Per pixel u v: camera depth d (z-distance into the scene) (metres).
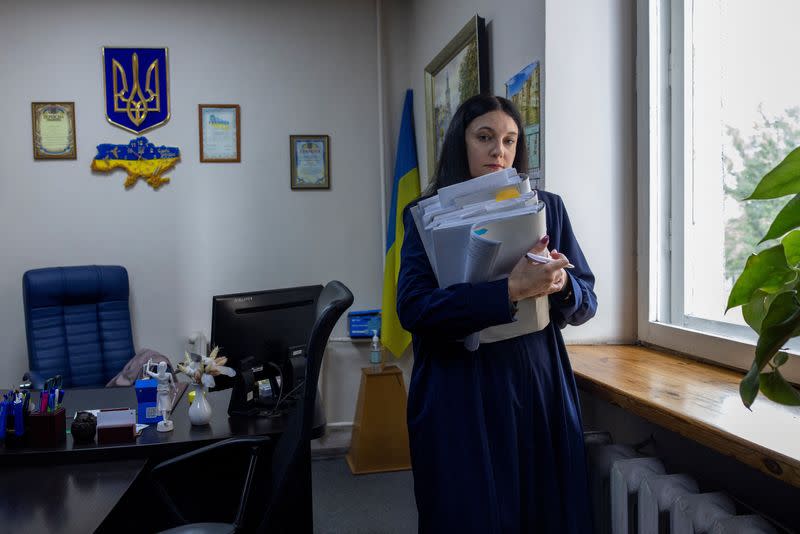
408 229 1.43
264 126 3.80
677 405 1.23
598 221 1.97
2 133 3.57
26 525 1.29
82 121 3.63
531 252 1.20
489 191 1.25
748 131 1.59
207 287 3.76
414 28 3.76
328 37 3.85
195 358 2.03
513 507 1.28
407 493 3.18
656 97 1.88
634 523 1.42
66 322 3.40
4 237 3.59
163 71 3.69
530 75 2.08
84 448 1.74
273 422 2.00
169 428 1.92
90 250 3.66
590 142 1.97
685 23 1.80
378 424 3.46
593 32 1.96
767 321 0.63
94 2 3.62
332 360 3.86
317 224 3.87
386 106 3.88
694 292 1.81
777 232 0.64
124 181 3.68
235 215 3.78
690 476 1.34
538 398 1.35
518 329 1.32
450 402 1.30
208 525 1.68
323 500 3.11
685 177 1.82
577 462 1.36
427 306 1.24
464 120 1.42
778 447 0.95
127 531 1.95
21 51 3.58
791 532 1.14
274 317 2.13
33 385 2.69
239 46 3.76
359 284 3.92
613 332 1.98
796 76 1.44
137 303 3.70
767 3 1.52
